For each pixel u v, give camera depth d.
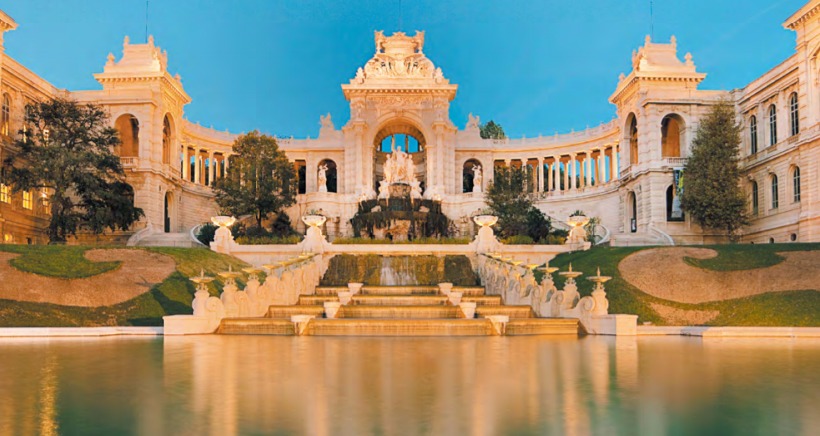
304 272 34.44
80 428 8.29
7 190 54.50
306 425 8.43
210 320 23.02
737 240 60.47
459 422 8.60
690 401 10.04
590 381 11.91
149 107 62.62
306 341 19.92
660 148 62.59
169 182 66.75
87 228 57.19
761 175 60.38
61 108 52.56
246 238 45.84
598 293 23.59
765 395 10.57
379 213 58.47
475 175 74.44
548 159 85.69
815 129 50.84
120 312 27.69
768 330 21.70
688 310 29.77
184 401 9.99
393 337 21.53
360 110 76.75
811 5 51.12
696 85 65.19
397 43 80.00
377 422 8.60
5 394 10.57
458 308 26.89
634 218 68.25
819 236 50.09
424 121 77.19
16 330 21.22
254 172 60.94
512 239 47.00
